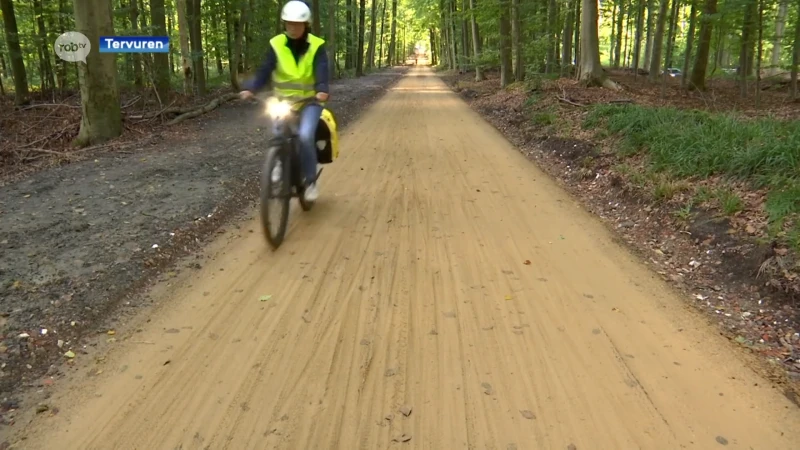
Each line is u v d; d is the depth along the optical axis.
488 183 7.62
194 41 18.42
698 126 7.60
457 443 2.64
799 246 4.17
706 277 4.53
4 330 3.39
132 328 3.64
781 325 3.74
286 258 4.86
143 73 15.08
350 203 6.59
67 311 3.67
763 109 12.78
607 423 2.78
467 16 24.17
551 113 11.87
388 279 4.44
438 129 13.09
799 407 2.91
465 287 4.30
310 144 5.27
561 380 3.12
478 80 30.25
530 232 5.61
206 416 2.81
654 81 20.89
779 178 5.28
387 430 2.72
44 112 13.79
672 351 3.43
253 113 14.67
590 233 5.61
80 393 2.97
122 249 4.68
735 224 4.92
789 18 15.41
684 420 2.80
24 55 17.73
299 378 3.13
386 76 45.16
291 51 5.11
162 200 6.15
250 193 6.87
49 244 4.76
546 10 19.84
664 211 5.73
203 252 4.98
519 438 2.67
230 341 3.50
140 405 2.88
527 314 3.88
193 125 12.38
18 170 8.45
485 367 3.25
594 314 3.89
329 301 4.05
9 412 2.81
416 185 7.48
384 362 3.29
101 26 10.03
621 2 20.70
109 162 8.20
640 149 7.72
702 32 16.42
